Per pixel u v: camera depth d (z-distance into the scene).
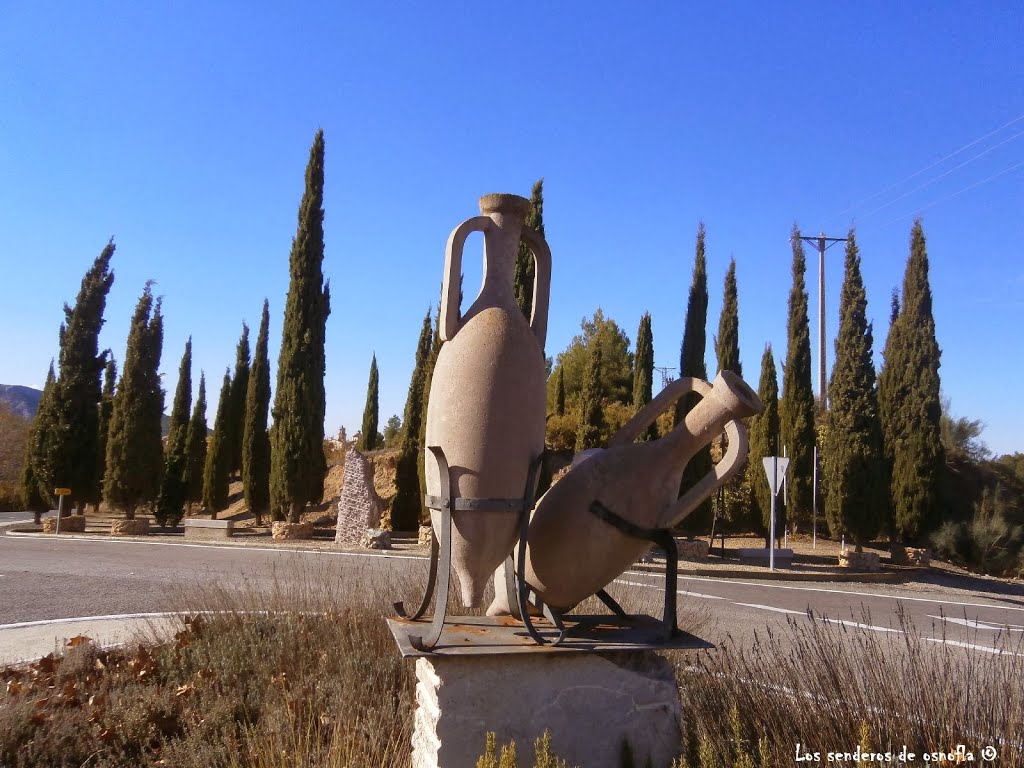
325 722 4.60
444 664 3.51
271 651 5.75
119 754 4.53
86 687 5.52
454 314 4.02
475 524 3.75
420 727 3.88
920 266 22.17
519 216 4.24
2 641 7.67
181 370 35.34
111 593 10.94
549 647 3.65
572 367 37.09
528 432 3.87
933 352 21.70
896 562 21.38
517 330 3.97
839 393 20.94
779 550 18.95
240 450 35.62
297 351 22.55
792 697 4.20
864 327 21.03
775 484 17.44
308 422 22.39
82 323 26.45
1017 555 20.39
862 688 4.20
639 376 24.56
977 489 26.89
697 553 18.45
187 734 4.60
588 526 3.94
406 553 17.69
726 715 4.11
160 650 6.06
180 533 24.64
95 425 26.53
